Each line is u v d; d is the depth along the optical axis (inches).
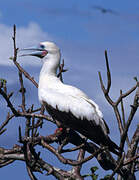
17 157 400.2
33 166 366.9
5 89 408.2
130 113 340.2
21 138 351.9
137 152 419.8
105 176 354.9
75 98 524.4
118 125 393.7
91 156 303.6
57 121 530.3
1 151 403.2
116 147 414.9
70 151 337.1
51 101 529.7
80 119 509.7
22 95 434.6
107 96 388.5
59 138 421.7
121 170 389.4
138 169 399.5
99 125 500.4
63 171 385.4
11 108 398.0
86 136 503.5
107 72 372.8
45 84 556.1
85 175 372.8
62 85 552.7
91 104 520.4
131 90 371.6
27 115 410.3
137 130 409.1
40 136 406.3
